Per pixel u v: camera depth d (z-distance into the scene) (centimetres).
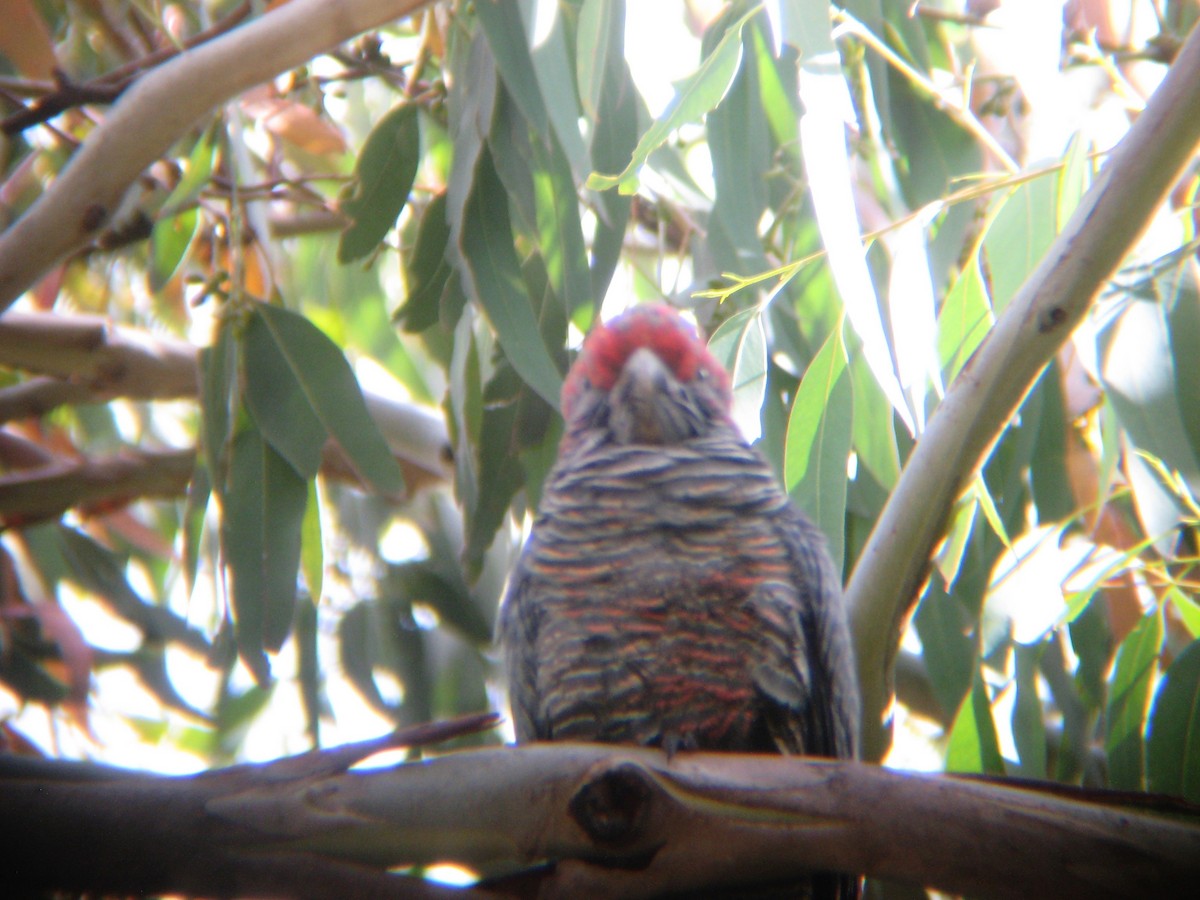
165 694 1179
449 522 1188
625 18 804
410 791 471
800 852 480
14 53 791
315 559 824
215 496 810
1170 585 779
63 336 1025
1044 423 827
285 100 948
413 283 845
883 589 642
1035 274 598
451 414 904
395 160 865
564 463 766
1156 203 579
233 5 991
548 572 678
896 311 699
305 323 820
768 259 873
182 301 1208
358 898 472
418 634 1158
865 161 1030
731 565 659
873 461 766
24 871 454
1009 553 827
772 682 650
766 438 855
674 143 991
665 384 745
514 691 701
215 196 920
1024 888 466
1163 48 955
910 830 470
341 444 799
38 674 1062
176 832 457
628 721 652
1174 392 731
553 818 473
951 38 1009
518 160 779
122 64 945
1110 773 758
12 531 1129
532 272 852
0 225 996
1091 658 834
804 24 655
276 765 470
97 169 733
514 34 757
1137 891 457
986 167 931
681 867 487
